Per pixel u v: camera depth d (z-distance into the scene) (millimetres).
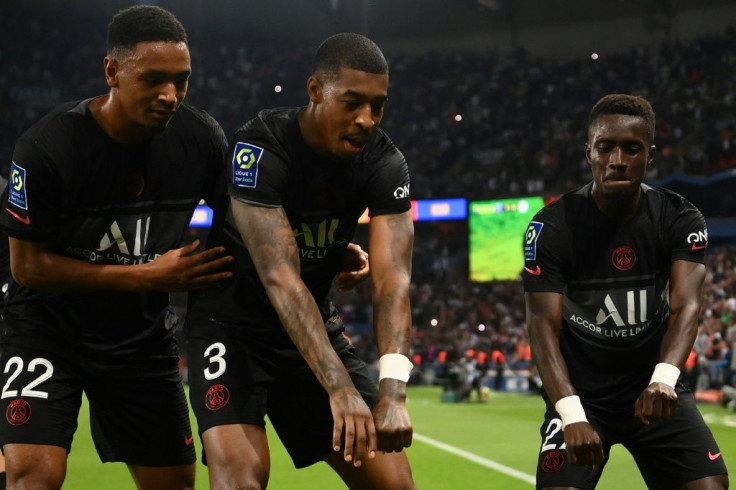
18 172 3832
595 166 4051
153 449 4297
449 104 37031
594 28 37031
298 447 4062
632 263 4164
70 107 3939
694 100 31234
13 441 3896
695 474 4102
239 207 3580
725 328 17516
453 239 33000
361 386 3996
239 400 3748
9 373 4047
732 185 24219
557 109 34625
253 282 3832
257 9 41750
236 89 39375
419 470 9336
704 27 34688
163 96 3648
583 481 4070
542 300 4148
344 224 3842
